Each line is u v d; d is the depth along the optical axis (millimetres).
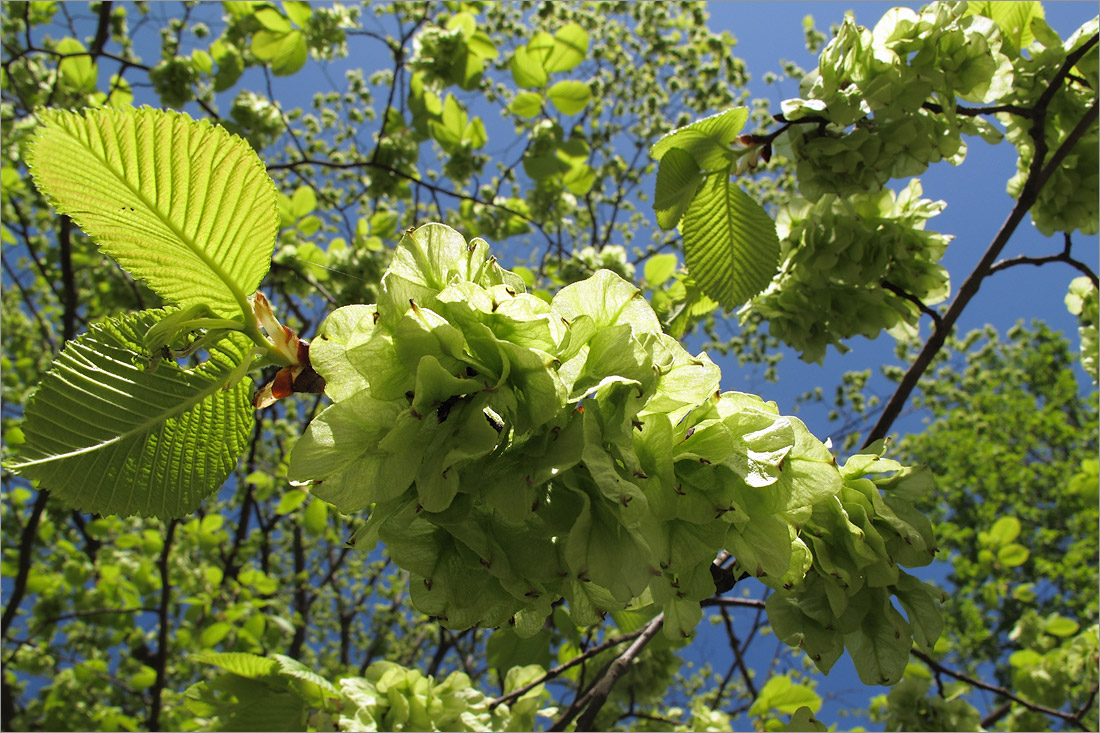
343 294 710
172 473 209
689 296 386
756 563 199
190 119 189
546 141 688
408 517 185
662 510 190
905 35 357
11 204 877
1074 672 582
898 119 360
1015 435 2264
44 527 902
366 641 1696
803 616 230
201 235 201
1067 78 404
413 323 181
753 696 605
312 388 215
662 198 329
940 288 418
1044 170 399
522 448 183
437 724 345
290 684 349
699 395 190
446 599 198
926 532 230
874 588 227
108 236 199
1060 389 2422
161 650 702
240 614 724
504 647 509
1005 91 371
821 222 405
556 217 865
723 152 327
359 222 748
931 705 438
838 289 416
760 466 196
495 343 184
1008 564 661
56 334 1287
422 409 182
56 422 201
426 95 653
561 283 706
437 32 625
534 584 190
